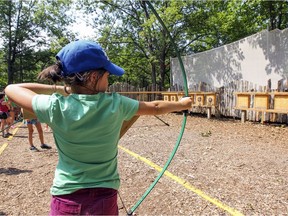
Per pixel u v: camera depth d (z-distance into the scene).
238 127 9.40
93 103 1.28
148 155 5.68
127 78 30.42
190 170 4.66
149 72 26.48
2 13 28.44
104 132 1.33
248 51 12.02
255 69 11.74
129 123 1.65
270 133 8.12
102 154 1.36
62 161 1.40
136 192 3.82
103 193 1.38
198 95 12.45
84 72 1.30
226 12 19.12
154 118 12.59
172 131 8.80
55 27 29.39
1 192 3.89
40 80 1.43
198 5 19.06
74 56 1.29
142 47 21.98
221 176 4.36
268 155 5.60
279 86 9.33
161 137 7.71
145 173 4.54
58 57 1.36
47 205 3.52
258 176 4.35
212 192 3.76
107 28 21.25
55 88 1.51
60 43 19.94
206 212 3.23
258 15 16.12
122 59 23.83
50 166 5.07
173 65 16.80
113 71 1.38
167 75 27.77
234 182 4.11
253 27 18.39
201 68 14.77
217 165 4.93
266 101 9.33
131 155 5.69
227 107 11.86
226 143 6.79
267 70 11.23
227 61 13.17
